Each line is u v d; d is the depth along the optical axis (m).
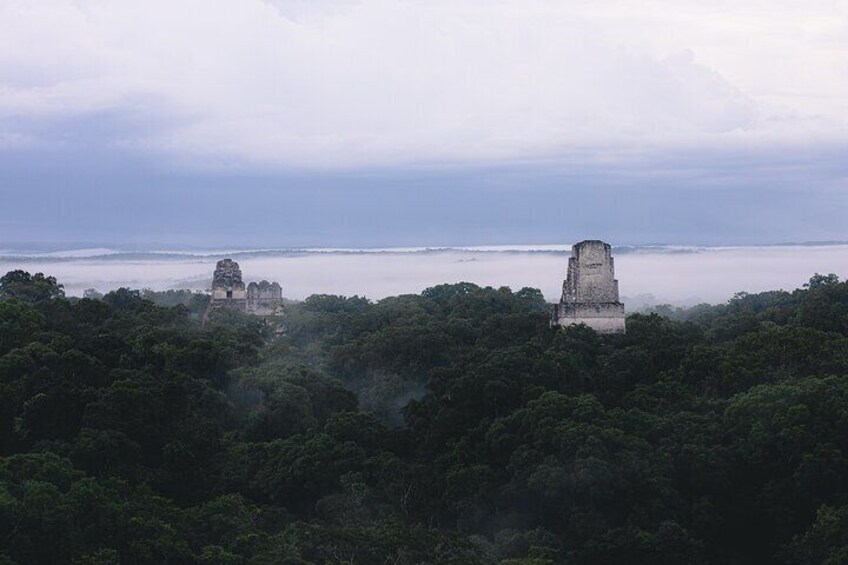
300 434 166.62
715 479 144.00
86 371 165.38
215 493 152.88
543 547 130.38
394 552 124.25
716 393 166.38
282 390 176.88
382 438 165.62
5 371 165.62
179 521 133.12
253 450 160.50
